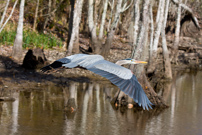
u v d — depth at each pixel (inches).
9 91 571.5
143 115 479.2
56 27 1307.8
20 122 397.1
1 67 706.8
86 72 820.0
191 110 514.6
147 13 525.3
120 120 441.1
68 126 394.0
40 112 450.3
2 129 365.7
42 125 390.0
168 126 420.2
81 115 450.9
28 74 707.4
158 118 462.3
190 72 999.6
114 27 1019.9
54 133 361.4
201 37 1646.2
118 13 1005.8
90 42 1056.2
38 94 567.5
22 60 791.7
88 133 368.5
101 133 372.8
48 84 660.7
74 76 765.9
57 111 461.7
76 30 920.3
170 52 1178.6
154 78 801.6
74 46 925.2
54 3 1343.5
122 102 534.3
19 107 471.5
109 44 1016.2
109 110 495.5
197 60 1206.9
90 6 1046.4
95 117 446.0
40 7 1275.8
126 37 1491.1
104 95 601.6
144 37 527.5
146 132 387.2
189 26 1688.0
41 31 1165.7
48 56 872.3
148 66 822.5
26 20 1213.1
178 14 1087.0
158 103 533.6
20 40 796.0
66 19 1456.7
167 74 842.8
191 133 390.0
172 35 1665.8
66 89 631.8
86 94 599.8
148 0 521.0
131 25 1407.5
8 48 857.5
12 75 677.3
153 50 851.4
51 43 1040.8
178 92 675.4
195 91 688.4
